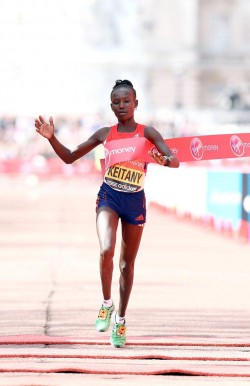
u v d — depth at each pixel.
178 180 64.88
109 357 19.75
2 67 182.38
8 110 139.75
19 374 18.19
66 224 59.12
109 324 21.41
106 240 20.30
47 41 186.38
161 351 20.38
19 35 184.12
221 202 53.22
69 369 18.44
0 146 135.38
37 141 136.25
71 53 189.25
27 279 33.09
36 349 20.39
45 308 26.50
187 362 19.50
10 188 109.75
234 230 50.72
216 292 30.12
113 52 197.50
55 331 22.78
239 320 24.75
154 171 76.50
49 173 129.62
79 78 190.38
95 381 17.72
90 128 134.12
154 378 18.09
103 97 192.75
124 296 20.83
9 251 43.03
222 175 53.00
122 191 20.45
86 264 37.88
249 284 32.12
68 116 138.88
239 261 39.50
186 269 36.50
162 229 56.25
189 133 121.44
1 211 70.94
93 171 129.50
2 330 22.91
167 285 31.70
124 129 20.48
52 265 37.53
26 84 183.25
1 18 183.12
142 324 23.97
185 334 22.64
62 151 20.23
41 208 74.75
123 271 20.83
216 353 20.30
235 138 21.39
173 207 67.12
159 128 127.88
